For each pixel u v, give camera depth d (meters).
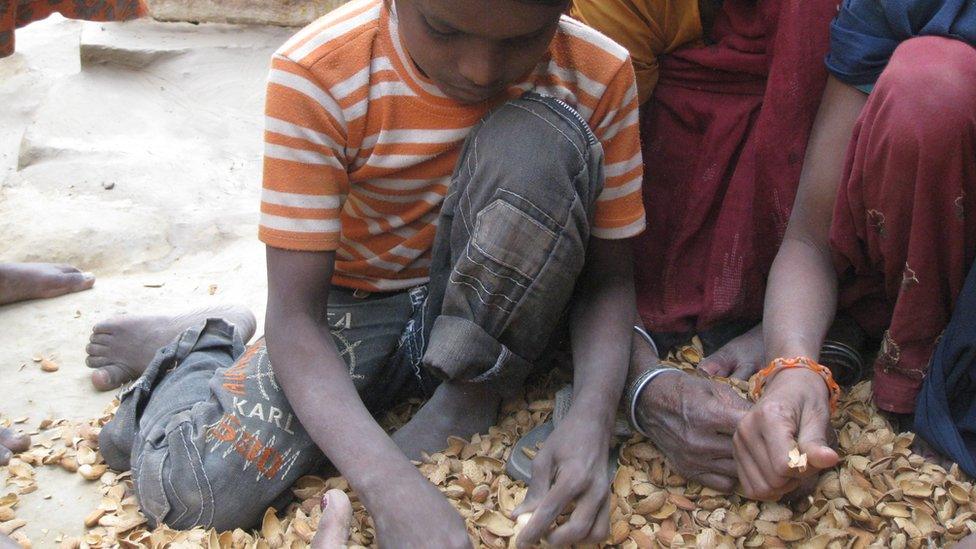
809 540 1.62
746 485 1.60
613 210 1.86
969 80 1.62
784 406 1.57
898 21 1.77
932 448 1.79
